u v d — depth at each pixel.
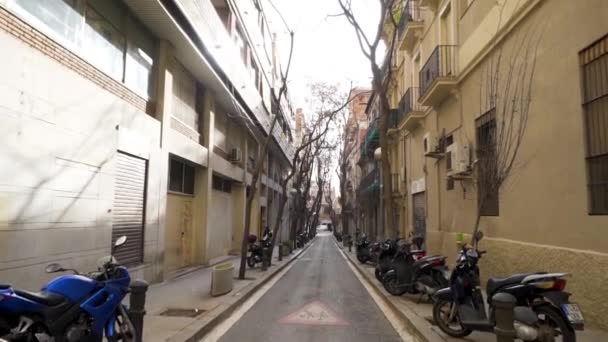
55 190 7.61
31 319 4.19
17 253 6.68
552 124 8.04
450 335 6.52
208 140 16.86
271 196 37.41
